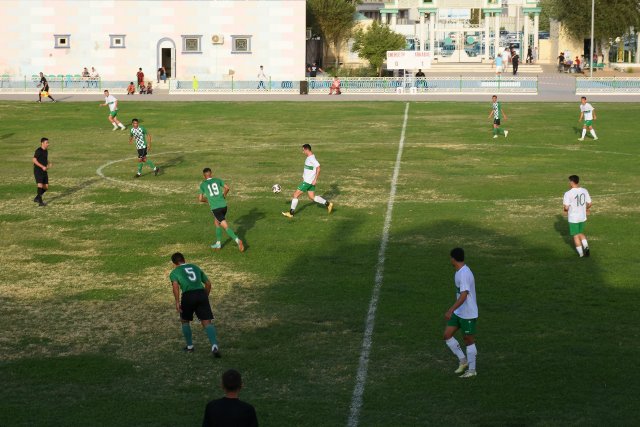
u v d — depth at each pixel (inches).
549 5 3961.6
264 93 2628.0
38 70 2876.5
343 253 776.3
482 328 579.2
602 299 638.5
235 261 754.8
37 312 620.1
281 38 2881.4
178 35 2878.9
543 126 1726.1
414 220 905.5
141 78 2605.8
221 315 612.1
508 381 493.7
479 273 706.8
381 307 624.1
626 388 481.4
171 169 1237.1
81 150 1430.9
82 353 541.3
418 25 3703.3
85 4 2854.3
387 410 459.5
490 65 3479.3
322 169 1228.5
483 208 962.7
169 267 737.6
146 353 542.0
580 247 755.4
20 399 472.4
